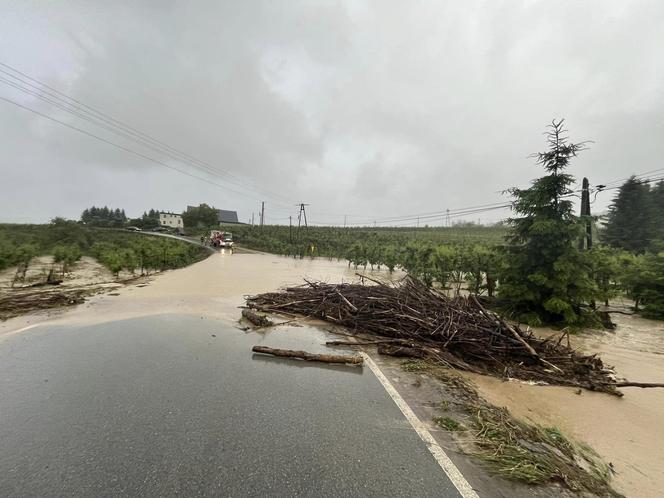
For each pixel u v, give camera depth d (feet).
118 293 33.58
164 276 51.75
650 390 14.11
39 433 8.79
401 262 63.05
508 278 30.48
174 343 17.52
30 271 52.90
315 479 7.32
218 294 34.37
